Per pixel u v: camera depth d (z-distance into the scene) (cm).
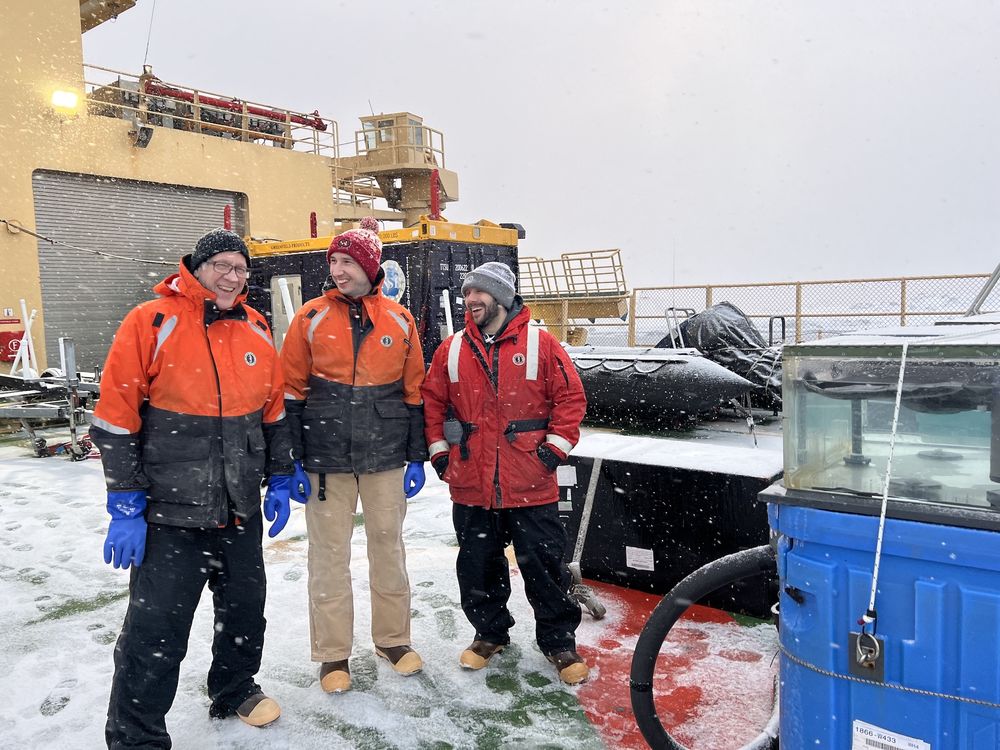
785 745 186
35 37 1158
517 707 272
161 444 232
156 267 1359
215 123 1555
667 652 310
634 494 365
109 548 225
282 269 1012
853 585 171
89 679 301
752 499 332
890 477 171
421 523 497
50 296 1212
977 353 160
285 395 286
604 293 1634
